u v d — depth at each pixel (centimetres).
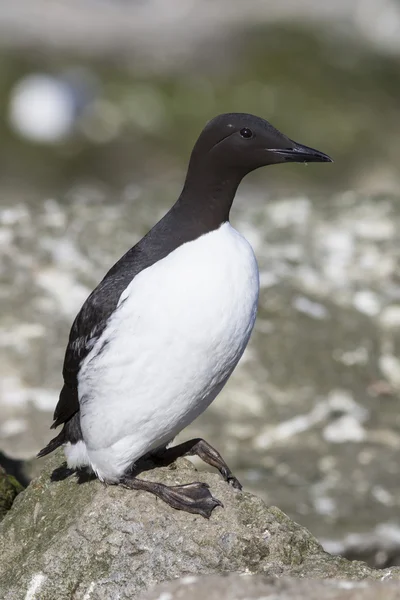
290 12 3247
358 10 3247
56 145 2628
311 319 1402
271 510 706
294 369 1341
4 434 1164
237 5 3297
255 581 595
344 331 1391
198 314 668
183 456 780
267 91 2881
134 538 697
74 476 768
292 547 688
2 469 834
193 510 698
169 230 709
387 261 1523
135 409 693
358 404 1308
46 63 2914
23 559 721
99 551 698
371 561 1061
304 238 1566
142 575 689
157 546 693
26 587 700
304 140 2750
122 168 2633
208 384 701
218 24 3194
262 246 1541
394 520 1105
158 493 709
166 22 3216
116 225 1538
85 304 714
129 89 2825
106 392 694
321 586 583
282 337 1371
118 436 704
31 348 1302
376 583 582
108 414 699
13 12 3167
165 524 698
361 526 1091
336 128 2775
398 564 1070
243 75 2936
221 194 706
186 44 3088
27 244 1473
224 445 1229
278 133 714
